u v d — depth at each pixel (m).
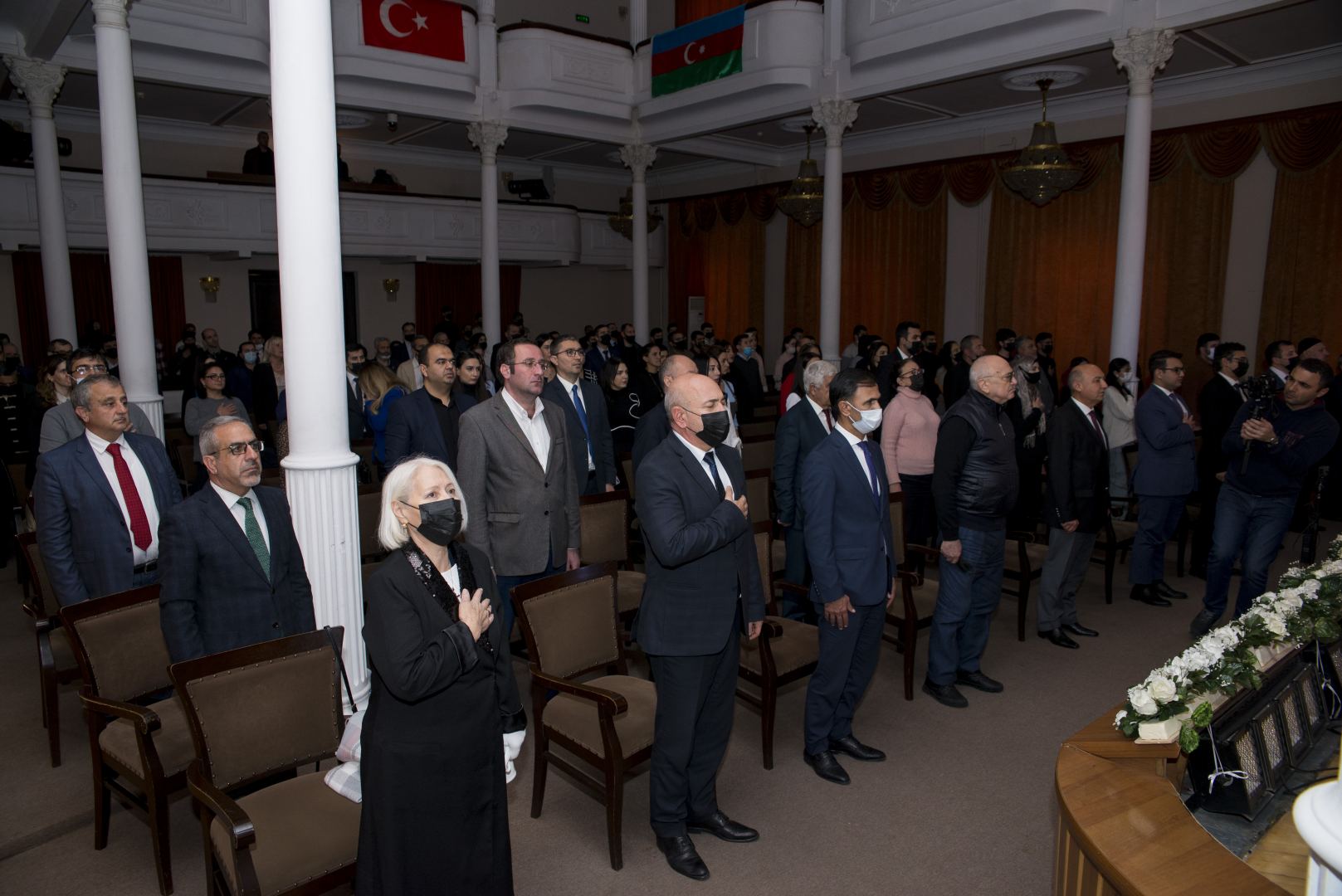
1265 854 1.91
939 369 10.12
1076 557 4.92
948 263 12.89
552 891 2.77
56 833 3.12
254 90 9.37
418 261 14.70
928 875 2.87
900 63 8.98
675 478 2.73
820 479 3.28
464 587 2.17
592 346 10.70
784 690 4.37
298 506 3.32
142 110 12.59
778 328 15.54
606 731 2.83
